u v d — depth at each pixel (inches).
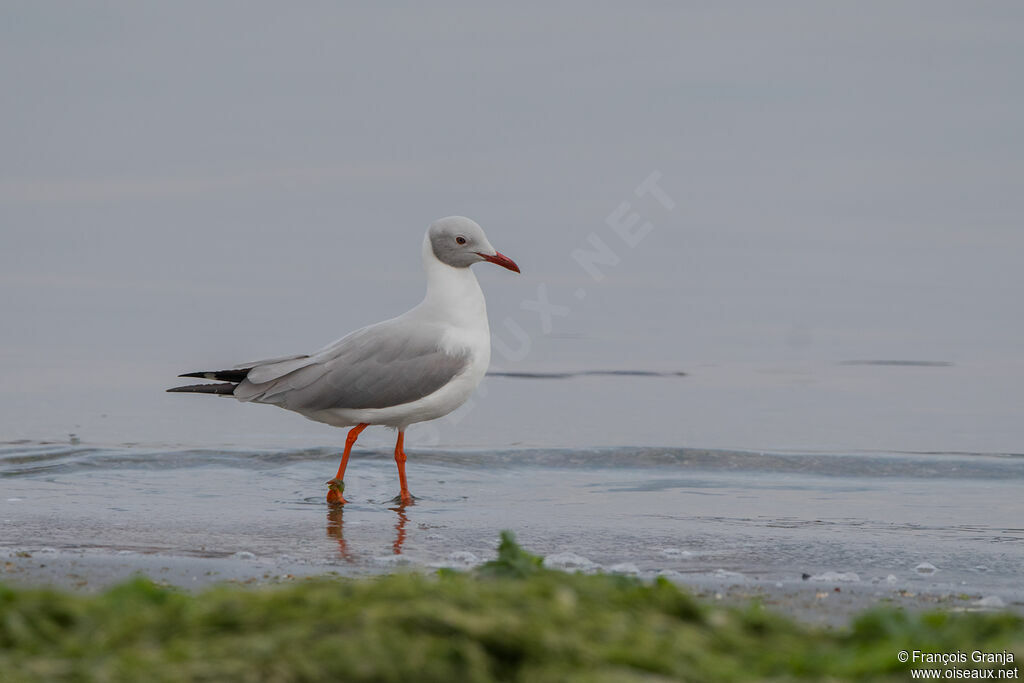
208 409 711.7
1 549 406.6
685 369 828.0
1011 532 459.8
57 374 795.4
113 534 435.8
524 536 443.8
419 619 237.5
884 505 510.0
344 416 533.6
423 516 480.7
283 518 472.4
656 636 249.3
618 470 580.4
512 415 701.3
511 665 232.1
